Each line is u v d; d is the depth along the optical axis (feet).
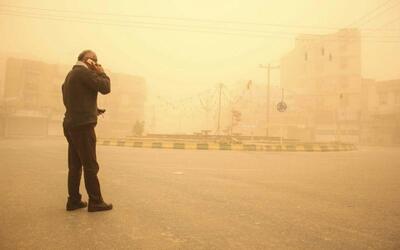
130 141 67.26
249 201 13.91
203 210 12.12
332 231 9.80
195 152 48.65
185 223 10.34
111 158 35.17
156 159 34.88
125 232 9.31
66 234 9.04
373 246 8.58
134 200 13.62
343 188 18.03
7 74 155.53
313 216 11.57
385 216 11.75
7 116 145.18
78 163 11.90
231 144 59.57
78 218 10.68
